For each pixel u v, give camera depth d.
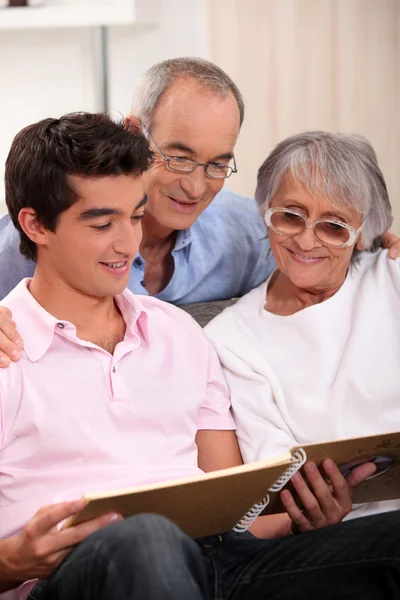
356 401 1.74
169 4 3.33
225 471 1.29
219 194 2.30
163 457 1.59
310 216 1.73
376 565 1.48
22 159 1.51
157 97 1.95
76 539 1.30
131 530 1.21
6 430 1.49
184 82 1.93
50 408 1.51
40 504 1.48
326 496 1.52
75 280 1.54
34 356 1.52
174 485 1.25
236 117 1.98
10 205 1.57
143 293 2.12
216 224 2.21
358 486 1.57
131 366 1.61
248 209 2.28
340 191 1.70
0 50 3.47
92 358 1.56
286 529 1.70
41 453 1.50
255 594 1.52
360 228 1.76
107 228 1.50
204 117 1.91
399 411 1.75
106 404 1.55
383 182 1.78
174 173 1.95
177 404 1.64
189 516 1.38
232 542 1.58
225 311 1.91
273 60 3.23
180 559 1.18
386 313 1.80
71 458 1.51
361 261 1.86
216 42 3.21
